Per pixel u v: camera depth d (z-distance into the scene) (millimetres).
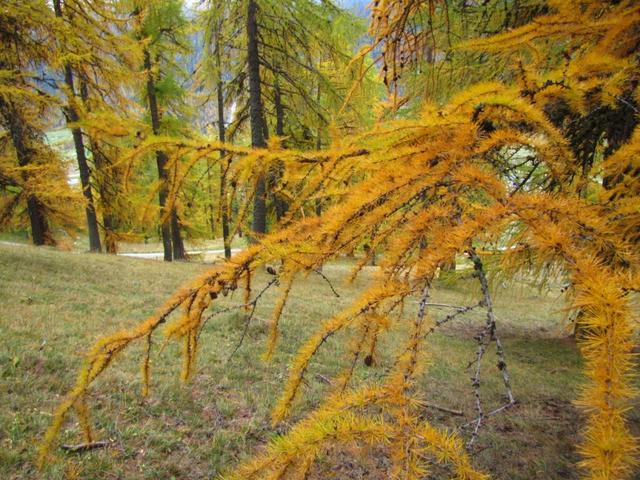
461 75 3438
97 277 9430
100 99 10359
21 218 15102
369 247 1027
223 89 12078
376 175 1067
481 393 5488
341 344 6414
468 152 989
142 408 4219
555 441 4379
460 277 4172
